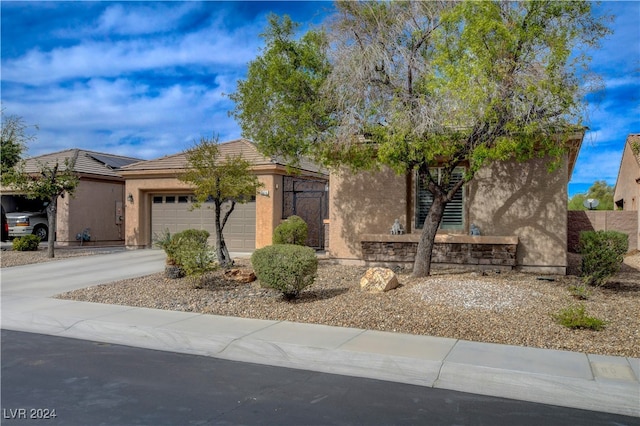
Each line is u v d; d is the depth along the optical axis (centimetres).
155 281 1317
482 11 1000
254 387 599
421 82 1100
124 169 2159
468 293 978
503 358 673
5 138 2005
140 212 2127
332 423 492
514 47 1009
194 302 1068
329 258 1582
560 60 980
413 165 1157
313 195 2078
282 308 980
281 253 1009
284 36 1253
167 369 671
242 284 1241
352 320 877
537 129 1024
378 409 530
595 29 1017
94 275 1472
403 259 1452
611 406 552
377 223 1519
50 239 1873
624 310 908
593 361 660
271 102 1267
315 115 1205
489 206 1410
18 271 1579
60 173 1966
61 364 691
